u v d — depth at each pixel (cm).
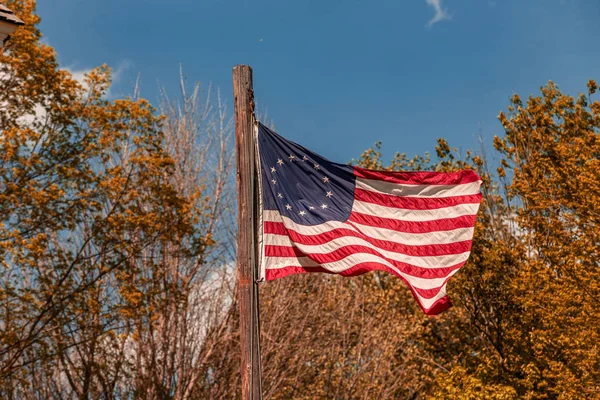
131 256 2153
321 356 2848
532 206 2336
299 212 894
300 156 914
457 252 912
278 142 908
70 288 2086
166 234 2231
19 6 2075
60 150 2112
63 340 2139
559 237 2198
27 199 1925
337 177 927
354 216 916
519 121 2623
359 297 3039
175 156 2848
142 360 2606
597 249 2084
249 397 788
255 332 819
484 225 2655
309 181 910
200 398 2619
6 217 1972
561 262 2203
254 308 827
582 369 2034
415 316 2850
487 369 2367
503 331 2483
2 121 2039
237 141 876
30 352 2080
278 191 891
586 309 1977
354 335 2956
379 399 2745
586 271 2056
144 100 2241
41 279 1967
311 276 3045
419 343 3119
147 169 2238
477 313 2523
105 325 2095
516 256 2434
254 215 872
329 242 887
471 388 2270
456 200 936
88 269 2102
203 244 2370
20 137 1911
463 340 2675
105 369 2241
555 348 2262
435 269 908
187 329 2658
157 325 2592
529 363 2273
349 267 883
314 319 2894
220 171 2914
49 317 2027
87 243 2241
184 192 2822
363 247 892
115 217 2102
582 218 2159
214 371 2675
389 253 905
